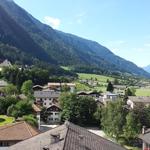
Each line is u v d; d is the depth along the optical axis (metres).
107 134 132.62
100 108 156.00
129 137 121.19
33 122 106.25
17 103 133.00
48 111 162.00
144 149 83.19
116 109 129.00
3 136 74.44
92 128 152.12
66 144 39.81
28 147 48.78
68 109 157.00
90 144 44.56
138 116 124.69
